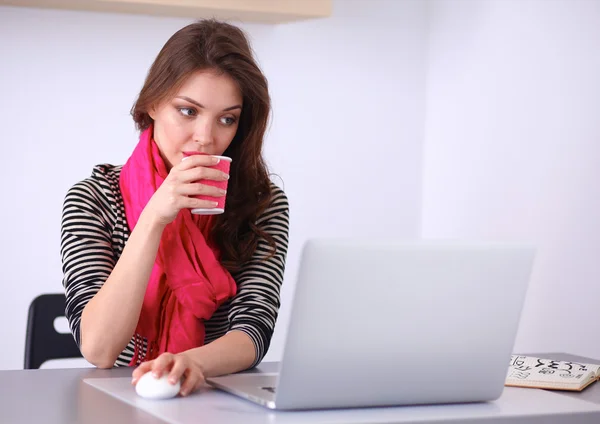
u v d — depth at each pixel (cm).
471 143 307
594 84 243
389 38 332
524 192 276
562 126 258
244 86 156
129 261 142
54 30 293
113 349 142
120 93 302
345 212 330
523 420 109
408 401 113
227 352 137
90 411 106
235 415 104
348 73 327
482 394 117
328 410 109
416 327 108
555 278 261
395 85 334
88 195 162
